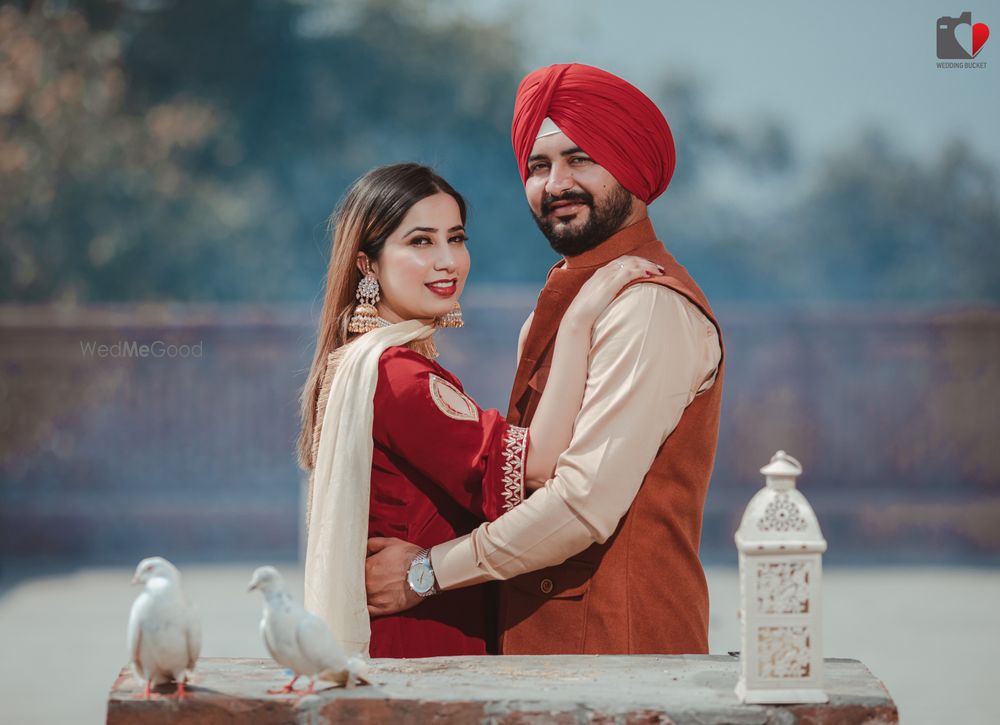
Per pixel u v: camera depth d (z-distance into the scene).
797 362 13.89
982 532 13.24
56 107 26.47
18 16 26.95
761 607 2.46
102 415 14.09
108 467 14.08
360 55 34.59
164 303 27.33
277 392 14.14
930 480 13.92
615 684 2.59
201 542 13.52
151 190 27.36
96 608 10.23
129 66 31.28
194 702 2.45
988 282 43.28
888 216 44.19
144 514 13.55
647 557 3.22
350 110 34.41
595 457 3.02
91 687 7.46
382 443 3.24
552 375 3.17
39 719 6.71
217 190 30.42
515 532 3.05
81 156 26.48
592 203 3.32
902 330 13.87
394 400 3.18
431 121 35.25
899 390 13.93
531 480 3.14
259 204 31.73
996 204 44.59
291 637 2.46
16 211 25.98
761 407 13.88
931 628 9.14
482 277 34.50
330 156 33.97
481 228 34.81
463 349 13.70
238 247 28.67
